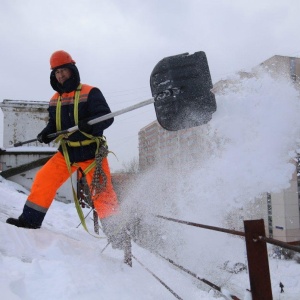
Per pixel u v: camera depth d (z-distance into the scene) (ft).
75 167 12.24
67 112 11.94
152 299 9.04
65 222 19.22
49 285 7.75
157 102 11.19
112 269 10.42
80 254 10.75
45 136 12.51
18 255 9.37
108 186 11.84
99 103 11.69
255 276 7.23
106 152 11.80
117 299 8.12
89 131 11.56
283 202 76.54
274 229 79.05
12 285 7.01
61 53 11.80
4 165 31.58
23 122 34.01
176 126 11.19
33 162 31.45
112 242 11.92
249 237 7.31
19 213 16.87
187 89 11.16
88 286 8.18
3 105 33.65
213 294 10.95
